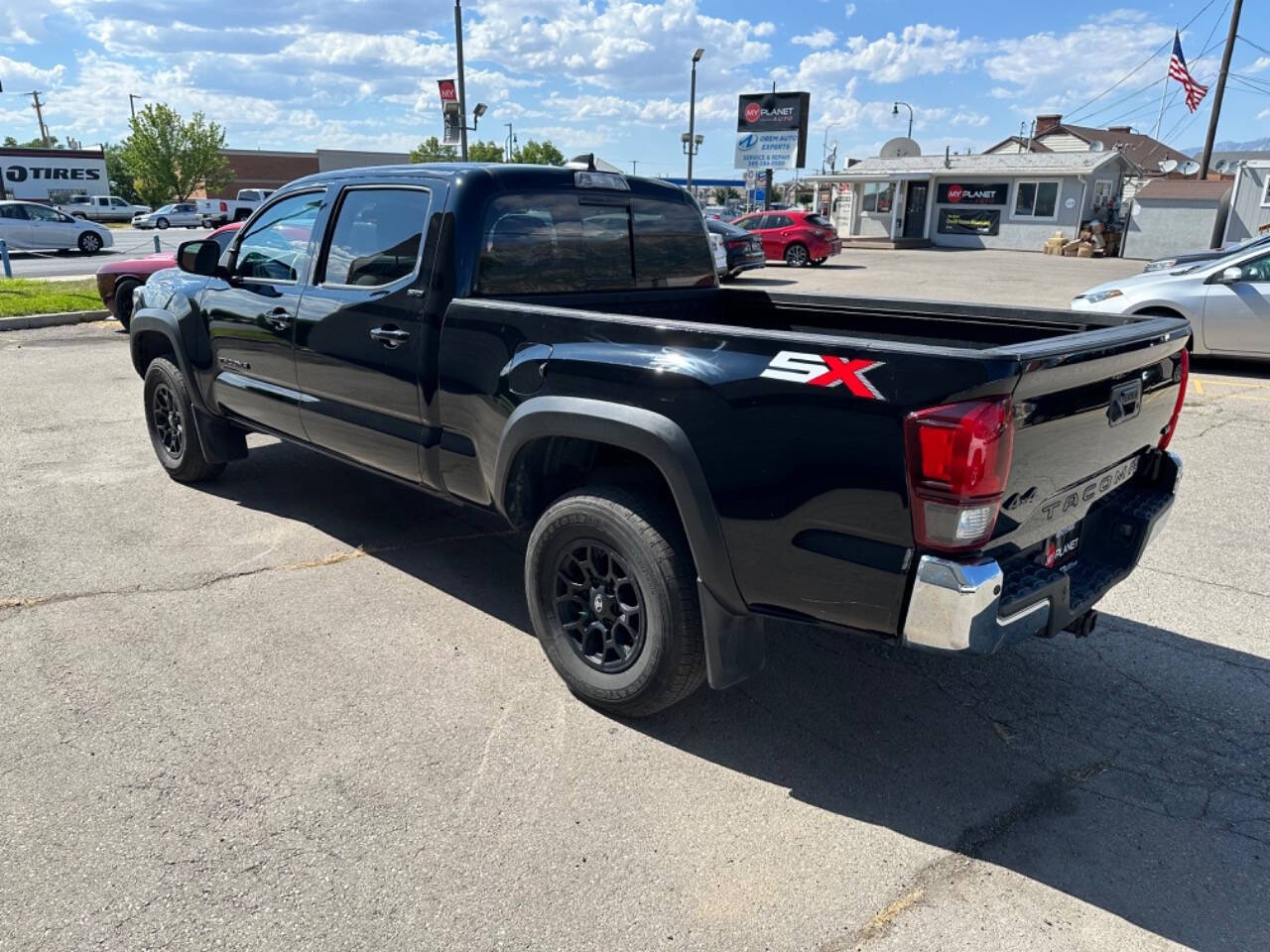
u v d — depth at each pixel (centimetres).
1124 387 289
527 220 380
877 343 243
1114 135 6322
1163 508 323
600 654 331
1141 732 325
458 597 420
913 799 286
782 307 459
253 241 479
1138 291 992
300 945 223
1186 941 232
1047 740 320
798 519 262
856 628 263
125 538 481
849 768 302
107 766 290
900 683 357
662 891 245
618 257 426
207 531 495
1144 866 259
